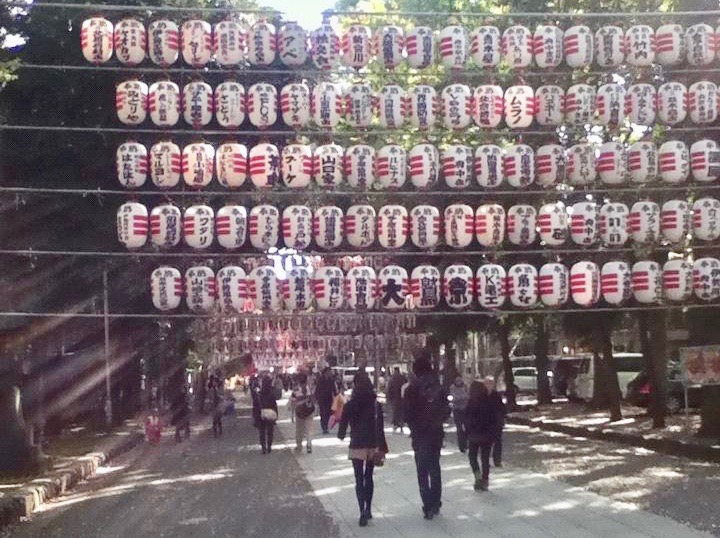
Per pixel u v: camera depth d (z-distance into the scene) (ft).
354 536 40.01
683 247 52.19
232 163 47.19
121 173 47.47
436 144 55.77
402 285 49.14
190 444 94.17
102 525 46.09
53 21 69.67
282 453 79.30
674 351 129.59
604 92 48.52
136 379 126.52
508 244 59.88
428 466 43.70
